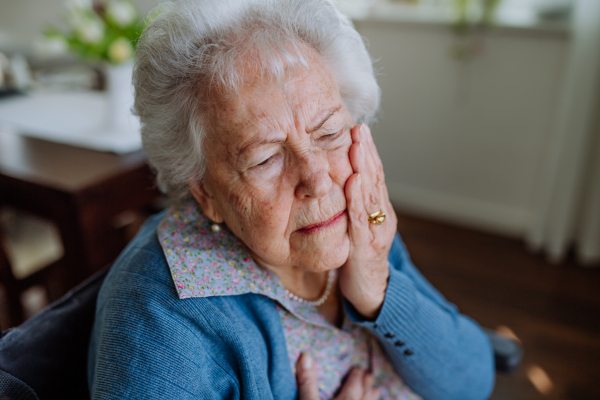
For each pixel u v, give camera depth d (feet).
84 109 6.16
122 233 4.99
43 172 4.30
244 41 1.96
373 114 2.72
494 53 7.38
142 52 2.13
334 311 2.77
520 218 8.21
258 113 1.95
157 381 2.00
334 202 2.19
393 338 2.57
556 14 6.96
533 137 7.59
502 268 7.42
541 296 6.75
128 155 4.73
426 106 8.33
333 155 2.19
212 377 2.21
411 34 7.91
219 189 2.19
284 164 2.10
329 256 2.26
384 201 2.40
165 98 2.12
